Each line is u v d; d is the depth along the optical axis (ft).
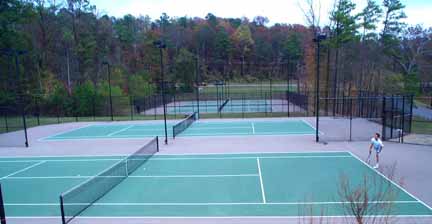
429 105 157.48
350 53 145.69
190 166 51.08
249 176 44.98
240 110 147.13
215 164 52.01
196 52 312.71
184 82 247.50
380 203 25.68
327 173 45.37
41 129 98.37
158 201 36.06
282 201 35.19
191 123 101.45
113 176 43.09
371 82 141.90
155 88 214.28
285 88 244.01
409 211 31.42
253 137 75.46
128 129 94.68
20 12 150.10
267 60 323.57
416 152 55.57
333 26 136.46
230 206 34.17
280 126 92.07
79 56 187.42
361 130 79.82
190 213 32.53
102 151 65.05
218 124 99.71
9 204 36.86
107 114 140.77
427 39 193.06
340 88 138.62
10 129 98.78
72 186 43.27
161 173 47.34
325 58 142.92
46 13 176.24
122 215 32.40
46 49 176.45
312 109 130.11
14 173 50.37
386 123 77.36
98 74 188.65
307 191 38.11
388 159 51.42
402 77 154.71
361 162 50.57
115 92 147.84
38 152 65.67
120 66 208.95
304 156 55.77
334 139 69.67
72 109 140.36
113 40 245.24
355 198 26.12
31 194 40.24
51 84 163.43
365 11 141.90
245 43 329.31
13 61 147.02
